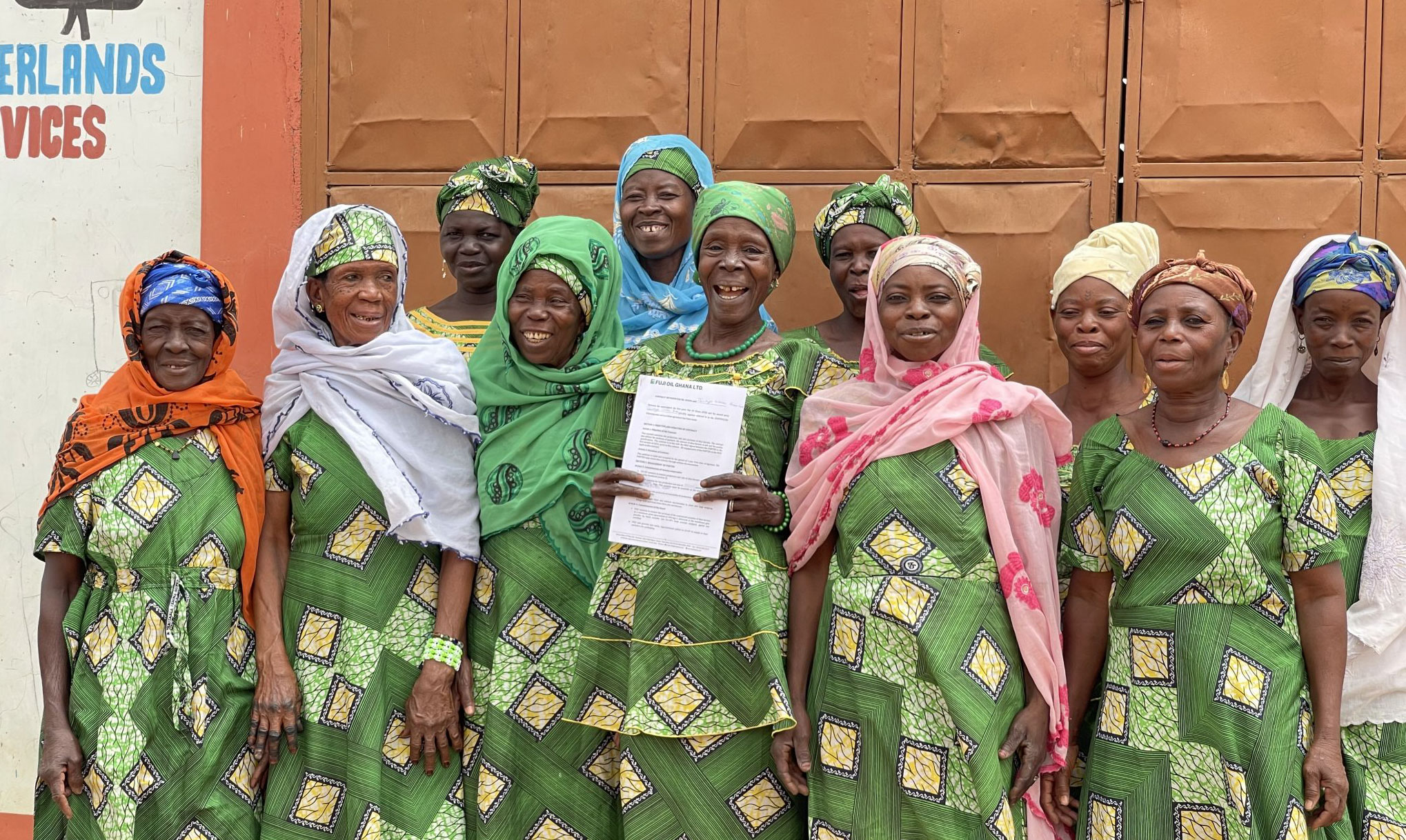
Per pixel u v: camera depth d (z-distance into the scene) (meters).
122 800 2.89
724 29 4.22
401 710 2.99
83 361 4.48
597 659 2.92
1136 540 2.79
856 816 2.72
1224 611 2.72
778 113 4.20
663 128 4.25
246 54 4.41
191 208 4.44
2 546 4.47
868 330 2.99
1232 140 3.96
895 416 2.85
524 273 3.12
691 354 3.09
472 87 4.34
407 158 4.37
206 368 3.12
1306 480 2.74
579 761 2.96
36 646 4.44
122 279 4.46
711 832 2.81
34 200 4.50
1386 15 3.86
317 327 3.21
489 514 3.08
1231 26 3.96
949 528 2.78
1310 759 2.71
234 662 3.02
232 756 2.99
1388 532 2.91
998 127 4.09
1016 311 4.09
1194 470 2.77
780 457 3.02
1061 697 2.78
